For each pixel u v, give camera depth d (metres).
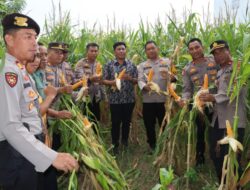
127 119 4.88
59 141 3.63
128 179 3.89
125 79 4.68
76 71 4.87
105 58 5.71
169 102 4.18
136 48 5.78
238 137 3.12
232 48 3.99
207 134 3.76
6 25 1.86
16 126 1.67
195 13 4.93
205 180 3.56
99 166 2.79
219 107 3.19
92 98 5.06
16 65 1.82
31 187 1.85
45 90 2.61
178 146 3.85
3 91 1.68
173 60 4.59
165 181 2.09
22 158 1.84
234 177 2.72
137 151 4.91
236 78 2.67
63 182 3.31
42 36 5.13
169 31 5.46
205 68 3.94
